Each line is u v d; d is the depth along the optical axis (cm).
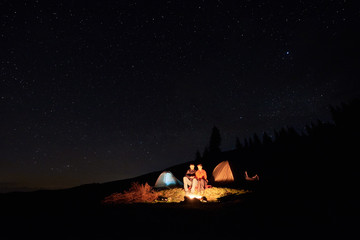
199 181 864
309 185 771
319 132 2708
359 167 881
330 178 819
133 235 389
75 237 386
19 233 423
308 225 396
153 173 2305
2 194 1107
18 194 1098
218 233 389
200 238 364
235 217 499
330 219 411
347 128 2253
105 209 669
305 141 2330
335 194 586
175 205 707
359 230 342
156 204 738
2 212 695
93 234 401
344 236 328
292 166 1377
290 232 369
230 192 912
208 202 746
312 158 1441
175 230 415
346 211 440
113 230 424
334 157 1260
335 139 1859
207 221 477
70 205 790
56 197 997
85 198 955
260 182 1101
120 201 832
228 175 1343
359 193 551
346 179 741
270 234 368
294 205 544
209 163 2552
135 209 651
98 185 1524
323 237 334
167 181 1282
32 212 674
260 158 2159
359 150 1224
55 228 451
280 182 970
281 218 457
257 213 518
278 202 599
